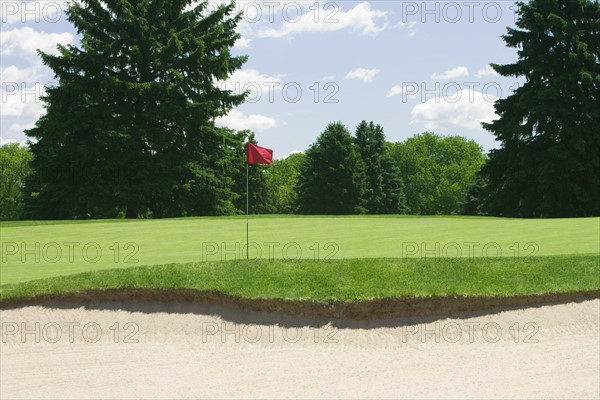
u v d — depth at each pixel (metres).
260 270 7.57
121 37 33.66
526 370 5.87
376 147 68.75
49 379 5.55
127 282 7.14
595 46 33.59
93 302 7.07
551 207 32.69
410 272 7.59
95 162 32.78
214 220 17.19
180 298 7.12
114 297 7.11
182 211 35.41
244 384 5.48
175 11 36.06
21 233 13.38
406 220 16.23
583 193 32.31
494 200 35.44
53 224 16.27
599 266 7.99
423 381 5.59
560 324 7.07
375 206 64.94
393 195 66.75
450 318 7.04
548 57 33.41
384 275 7.49
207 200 34.75
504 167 35.06
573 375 5.75
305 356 6.20
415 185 78.56
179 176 33.91
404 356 6.25
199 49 33.84
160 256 9.63
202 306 7.07
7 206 64.38
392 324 6.89
